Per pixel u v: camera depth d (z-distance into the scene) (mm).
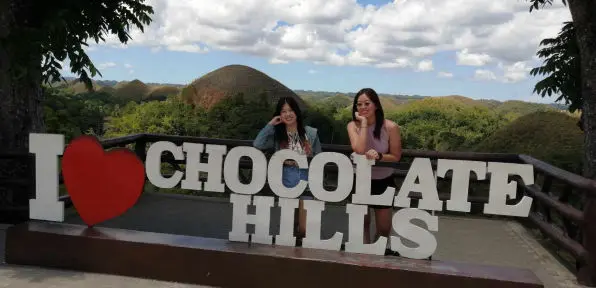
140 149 7508
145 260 4109
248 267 3900
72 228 4430
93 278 4094
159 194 7656
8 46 5539
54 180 4352
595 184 4098
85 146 4336
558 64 7344
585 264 4223
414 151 6793
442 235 5875
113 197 4359
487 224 6410
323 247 4004
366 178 3846
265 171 4031
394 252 3957
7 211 5727
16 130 6359
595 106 6328
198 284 4012
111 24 7188
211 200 7363
